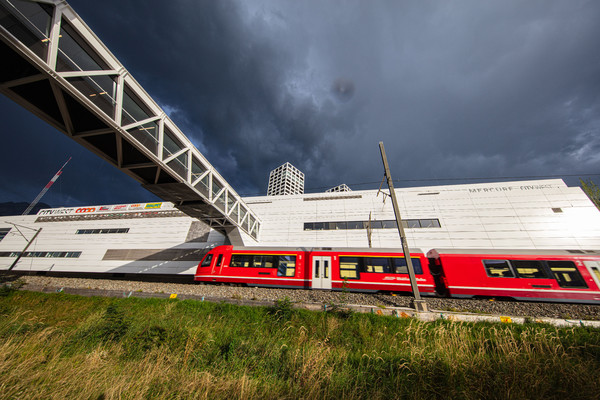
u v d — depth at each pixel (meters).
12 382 3.67
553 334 6.52
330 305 9.48
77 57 8.58
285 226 26.70
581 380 4.03
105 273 28.50
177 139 13.53
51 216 35.50
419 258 13.12
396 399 3.82
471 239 21.67
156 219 30.73
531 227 20.86
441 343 6.11
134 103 10.98
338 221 25.69
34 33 7.32
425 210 23.91
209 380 3.91
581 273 11.14
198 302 10.53
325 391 3.93
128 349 5.60
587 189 23.70
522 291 11.34
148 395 3.74
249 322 8.62
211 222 20.44
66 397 3.54
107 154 11.77
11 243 34.22
